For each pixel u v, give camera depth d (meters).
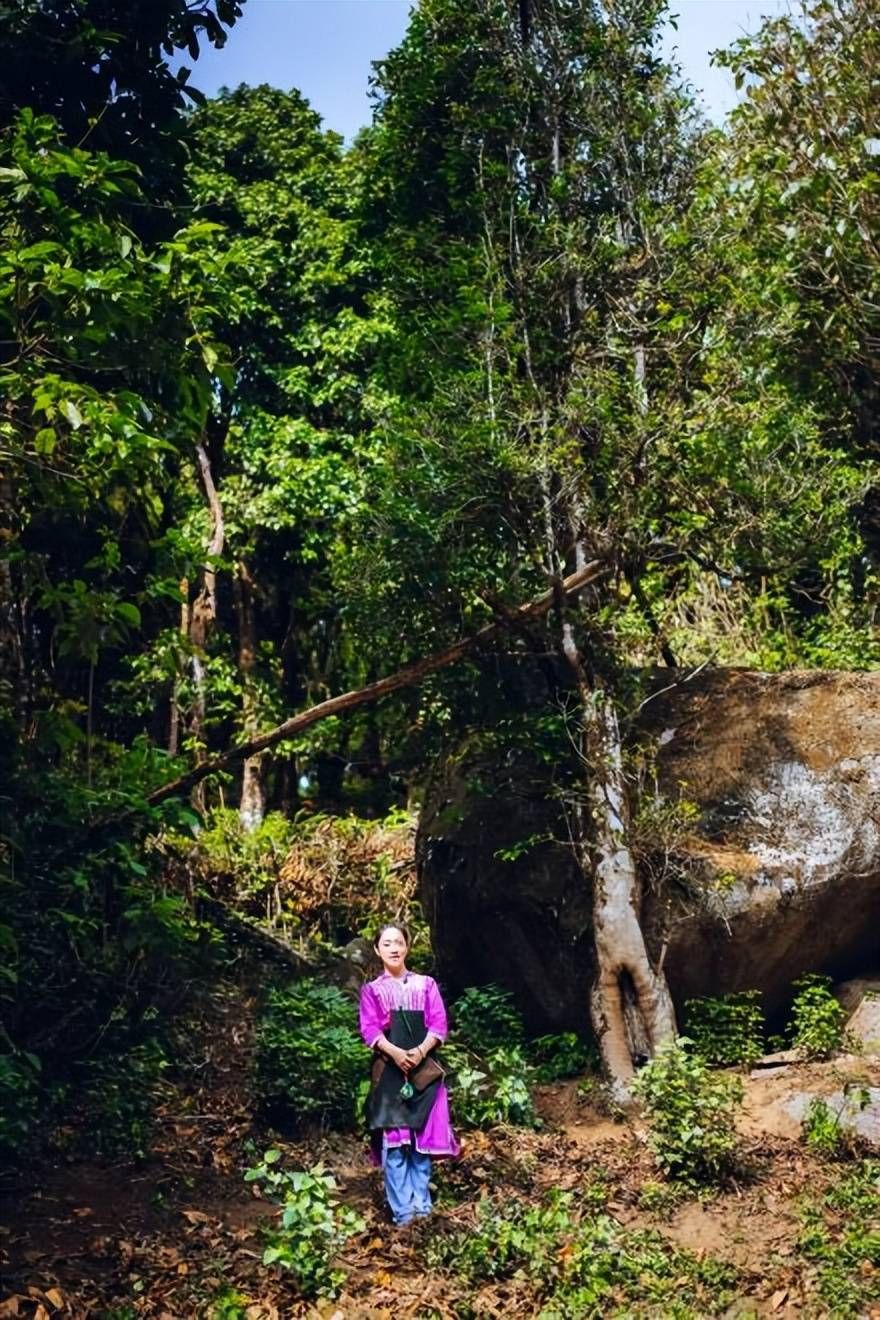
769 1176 8.16
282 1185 7.85
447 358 11.54
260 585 24.27
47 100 9.90
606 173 12.10
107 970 9.90
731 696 11.71
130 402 7.36
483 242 11.36
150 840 11.93
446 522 10.65
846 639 15.37
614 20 12.38
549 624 11.35
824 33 13.09
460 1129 9.07
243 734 20.59
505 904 11.26
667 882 10.65
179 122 10.28
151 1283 6.55
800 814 10.94
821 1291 6.71
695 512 11.11
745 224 12.16
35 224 7.61
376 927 15.77
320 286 21.25
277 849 16.47
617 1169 8.45
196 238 8.42
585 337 11.52
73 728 9.14
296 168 22.81
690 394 11.14
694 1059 8.67
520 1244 6.96
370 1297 6.61
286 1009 9.67
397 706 12.87
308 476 20.42
